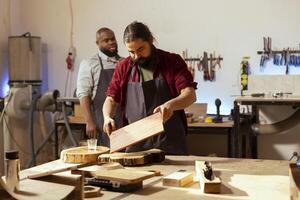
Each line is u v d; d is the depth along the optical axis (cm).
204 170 160
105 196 144
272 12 443
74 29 504
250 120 405
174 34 470
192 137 466
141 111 235
